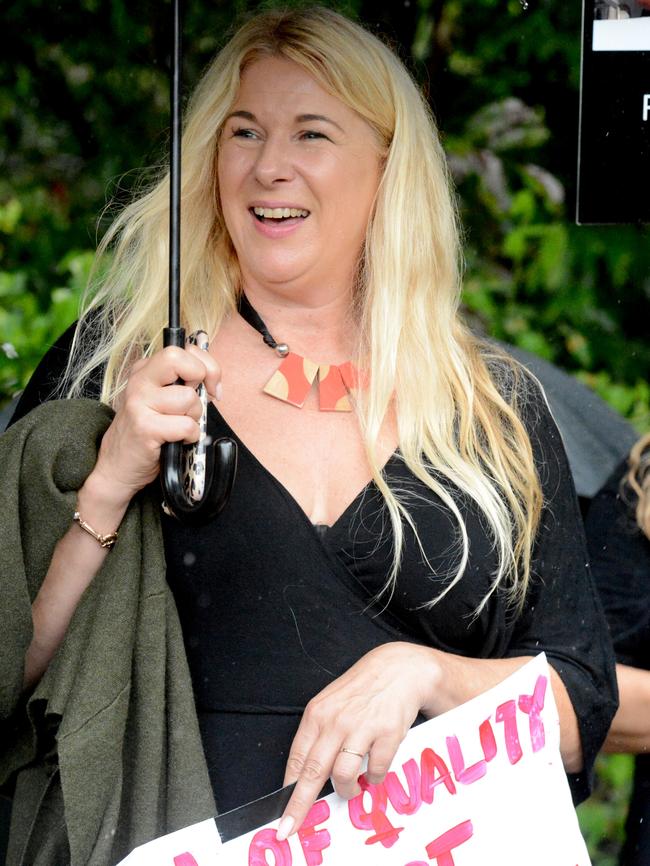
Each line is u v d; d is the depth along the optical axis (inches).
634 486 398.9
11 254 612.7
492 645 299.3
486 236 650.2
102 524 281.3
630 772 629.9
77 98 611.8
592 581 319.3
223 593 288.4
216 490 265.4
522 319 655.1
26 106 612.1
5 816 379.9
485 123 631.2
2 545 273.6
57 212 617.0
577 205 322.7
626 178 320.8
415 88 314.0
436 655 282.0
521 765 285.1
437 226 313.6
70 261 608.4
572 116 629.9
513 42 607.8
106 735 271.3
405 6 564.1
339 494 292.8
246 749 285.4
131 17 603.5
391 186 306.0
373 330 303.0
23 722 289.7
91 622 278.2
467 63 611.2
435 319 310.7
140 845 270.1
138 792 275.3
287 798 269.0
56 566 282.8
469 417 303.9
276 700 286.8
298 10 307.3
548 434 316.8
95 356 308.2
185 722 279.0
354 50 301.6
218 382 275.7
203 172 310.2
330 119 297.4
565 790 288.4
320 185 296.2
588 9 318.3
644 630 384.8
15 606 273.1
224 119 303.9
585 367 658.8
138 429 269.7
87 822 270.1
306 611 287.6
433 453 297.1
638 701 364.8
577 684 302.2
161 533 287.3
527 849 282.5
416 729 280.4
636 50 319.3
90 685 272.4
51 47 606.9
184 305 310.7
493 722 283.9
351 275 309.3
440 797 279.6
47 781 287.3
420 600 290.7
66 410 283.0
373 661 276.7
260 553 287.1
